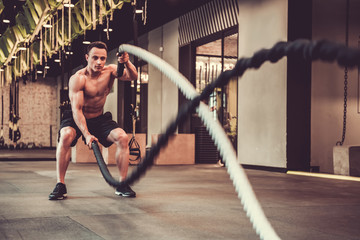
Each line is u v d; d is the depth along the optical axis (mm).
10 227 2900
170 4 11961
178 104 13062
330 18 9625
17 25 13172
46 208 3734
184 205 3996
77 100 4160
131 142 8562
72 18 12711
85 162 11734
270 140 9234
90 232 2764
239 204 4082
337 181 6828
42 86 25344
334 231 2900
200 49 12508
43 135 25281
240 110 10203
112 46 17281
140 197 4551
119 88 17234
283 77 8930
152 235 2693
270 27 9305
